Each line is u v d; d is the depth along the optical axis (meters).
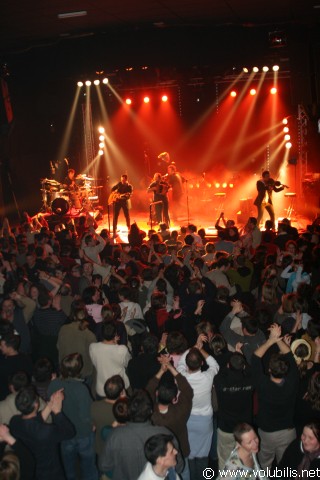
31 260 9.95
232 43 15.42
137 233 13.98
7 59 16.80
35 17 13.23
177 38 15.53
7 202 19.17
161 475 4.17
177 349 6.09
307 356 5.95
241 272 9.20
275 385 5.45
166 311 7.56
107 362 6.05
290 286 9.04
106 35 15.77
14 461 4.14
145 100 20.95
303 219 18.20
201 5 13.02
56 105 19.80
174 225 18.78
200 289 7.86
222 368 5.72
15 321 7.50
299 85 17.36
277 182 17.03
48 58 16.44
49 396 5.62
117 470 4.74
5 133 18.31
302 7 13.61
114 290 8.45
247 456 4.41
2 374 6.18
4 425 4.70
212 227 18.23
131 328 7.32
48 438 4.88
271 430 5.52
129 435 4.69
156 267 9.04
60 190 19.03
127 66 16.00
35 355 7.45
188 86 20.81
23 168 19.69
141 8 13.07
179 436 5.29
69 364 5.62
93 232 11.45
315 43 16.19
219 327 7.41
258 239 12.24
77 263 10.22
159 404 5.24
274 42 15.37
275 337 5.65
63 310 7.94
